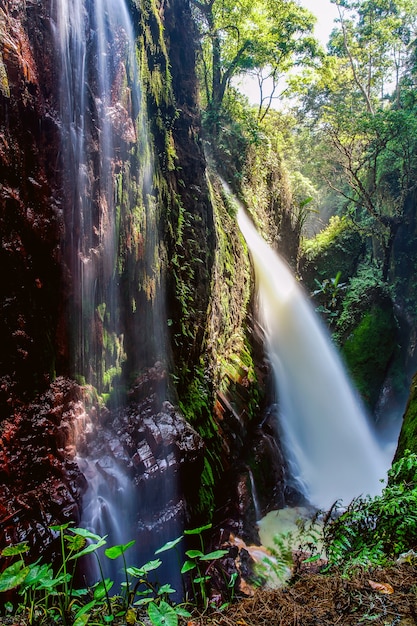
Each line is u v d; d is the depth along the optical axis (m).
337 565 2.41
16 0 2.57
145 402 4.02
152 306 4.19
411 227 12.42
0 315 2.61
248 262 8.45
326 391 9.74
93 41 3.31
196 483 4.39
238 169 10.23
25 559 2.52
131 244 3.82
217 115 9.98
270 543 4.79
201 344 5.32
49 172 2.89
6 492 2.57
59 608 1.79
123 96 3.65
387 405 10.41
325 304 12.78
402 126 11.28
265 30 10.93
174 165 4.84
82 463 3.21
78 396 3.26
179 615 1.85
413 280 12.22
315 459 7.92
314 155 18.95
